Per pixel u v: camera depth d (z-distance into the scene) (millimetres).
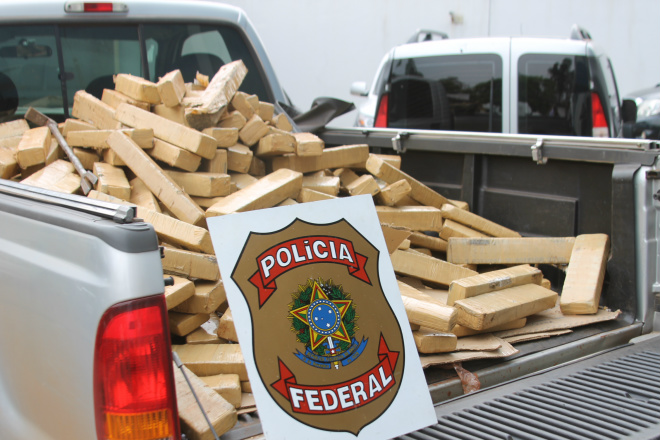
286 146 3111
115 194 2633
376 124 6398
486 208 3467
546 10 10805
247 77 4105
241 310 1688
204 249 2340
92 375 1500
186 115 2938
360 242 1893
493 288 2584
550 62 5750
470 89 5945
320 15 11727
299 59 11977
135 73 3752
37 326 1648
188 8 3820
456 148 3471
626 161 2742
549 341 2486
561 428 1938
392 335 1871
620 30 10547
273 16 11977
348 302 1832
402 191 3119
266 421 1640
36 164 2900
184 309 2205
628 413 2020
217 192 2773
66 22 3531
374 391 1799
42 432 1685
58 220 1611
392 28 11414
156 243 1518
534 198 3217
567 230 3088
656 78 10508
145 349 1484
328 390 1742
